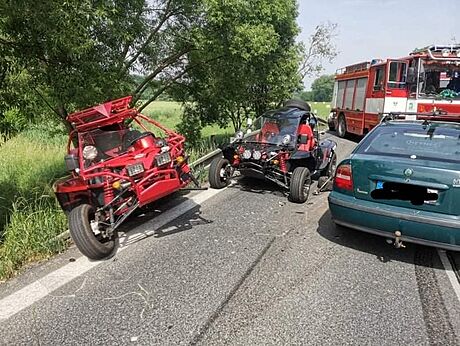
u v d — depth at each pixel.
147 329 3.41
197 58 12.21
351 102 17.27
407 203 4.49
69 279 4.27
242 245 5.19
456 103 12.12
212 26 11.45
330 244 5.24
